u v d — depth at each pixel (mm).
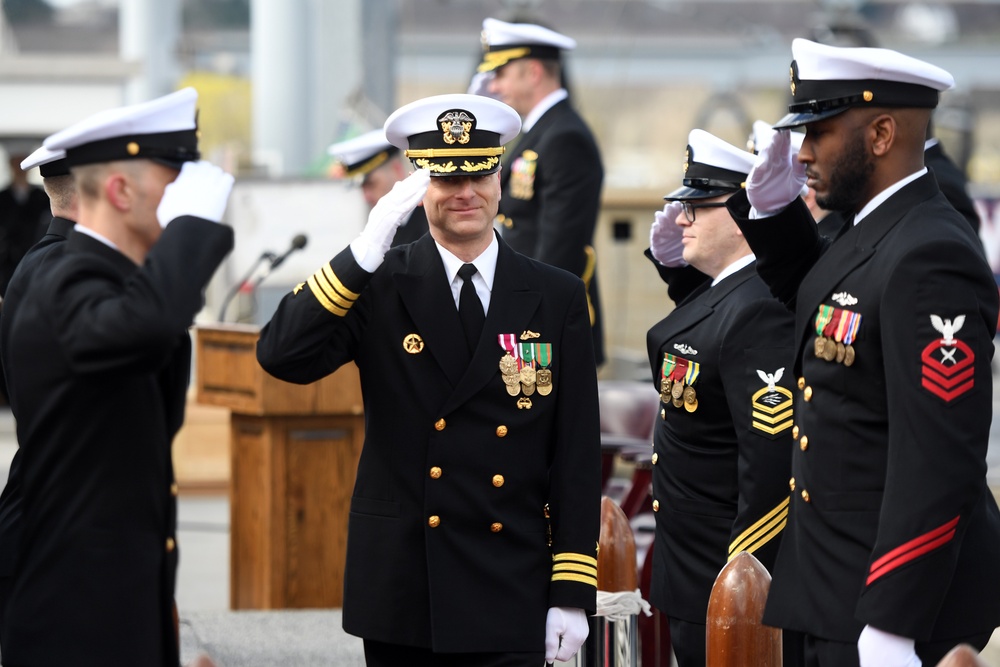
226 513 24219
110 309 7941
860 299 8617
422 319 9508
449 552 9375
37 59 43688
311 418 16031
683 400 10922
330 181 20188
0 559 9656
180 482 25641
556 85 16094
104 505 8211
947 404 8242
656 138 86625
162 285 7938
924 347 8297
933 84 8734
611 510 11820
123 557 8211
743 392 10398
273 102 36062
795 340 9609
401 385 9508
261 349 9445
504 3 47031
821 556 8727
